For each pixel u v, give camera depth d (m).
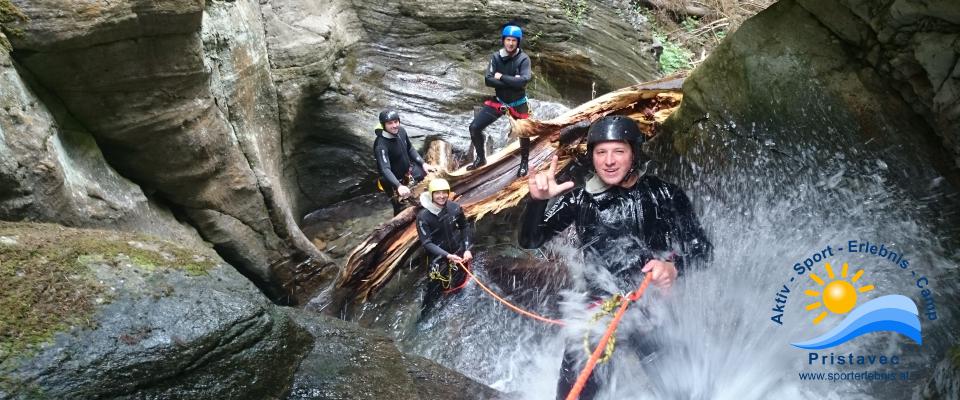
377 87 9.82
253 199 6.34
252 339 3.36
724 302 4.43
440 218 6.39
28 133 4.13
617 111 7.42
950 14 4.00
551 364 5.62
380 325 6.53
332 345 3.85
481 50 10.86
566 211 3.67
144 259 3.50
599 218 3.59
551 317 6.29
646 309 3.74
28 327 2.86
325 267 7.23
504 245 7.62
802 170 5.07
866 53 4.65
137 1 4.56
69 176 4.54
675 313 3.93
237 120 6.41
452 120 9.97
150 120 5.15
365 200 9.34
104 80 4.72
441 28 10.48
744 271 4.97
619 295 3.35
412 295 6.95
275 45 7.92
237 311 3.39
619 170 3.49
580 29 11.54
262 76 7.24
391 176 7.33
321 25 8.69
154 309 3.19
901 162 4.63
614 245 3.59
